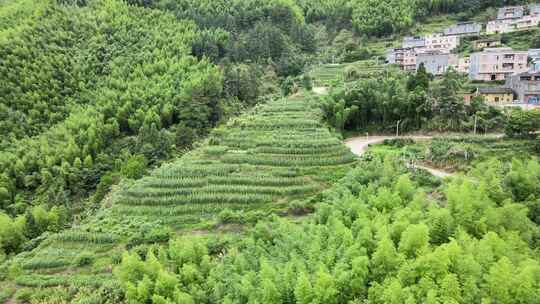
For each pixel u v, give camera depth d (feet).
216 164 179.63
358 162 179.01
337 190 144.56
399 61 356.38
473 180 154.20
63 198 211.00
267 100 300.40
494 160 157.89
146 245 135.54
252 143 196.75
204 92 283.59
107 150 259.19
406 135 232.73
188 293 101.30
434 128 226.17
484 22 423.64
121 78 317.83
